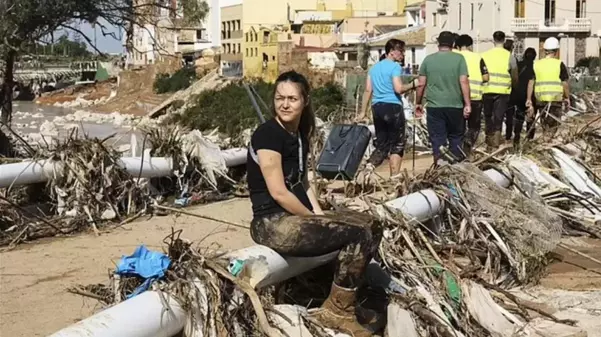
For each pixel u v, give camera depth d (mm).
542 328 6180
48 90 96000
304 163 5605
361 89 30172
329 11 79188
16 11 23578
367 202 7207
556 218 8219
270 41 71625
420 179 8398
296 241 5398
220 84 69688
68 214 9328
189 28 30234
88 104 87812
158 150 10781
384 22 74750
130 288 5262
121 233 8914
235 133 14648
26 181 9312
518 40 55125
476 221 7738
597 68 47688
